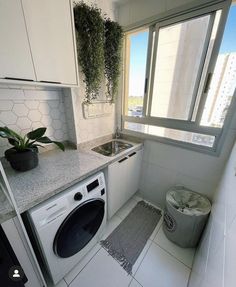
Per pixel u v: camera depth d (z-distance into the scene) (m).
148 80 1.64
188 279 1.19
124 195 1.77
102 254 1.36
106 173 1.37
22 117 1.24
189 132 1.50
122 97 1.92
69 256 1.10
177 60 1.41
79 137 1.60
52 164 1.24
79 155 1.44
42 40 0.93
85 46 1.27
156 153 1.80
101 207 1.31
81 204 1.06
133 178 1.86
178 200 1.54
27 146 1.11
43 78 1.00
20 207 0.75
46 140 1.13
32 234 0.96
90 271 1.23
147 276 1.20
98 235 1.43
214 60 1.20
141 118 1.83
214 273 0.61
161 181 1.86
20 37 0.84
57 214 0.92
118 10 1.63
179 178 1.69
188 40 1.31
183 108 1.49
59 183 0.97
